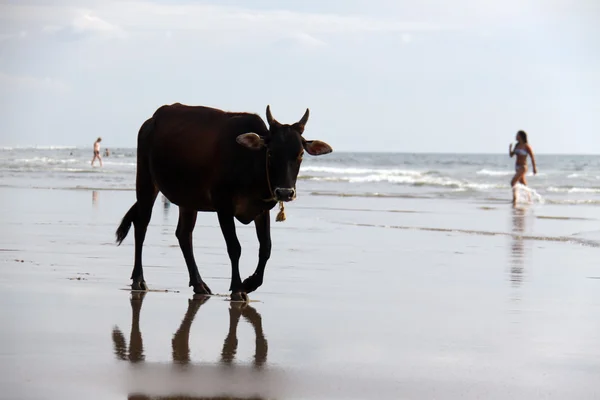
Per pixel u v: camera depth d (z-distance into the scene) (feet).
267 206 33.58
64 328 26.58
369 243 54.49
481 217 78.38
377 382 21.43
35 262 41.34
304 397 20.08
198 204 34.99
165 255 45.55
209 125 34.96
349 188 132.57
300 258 46.11
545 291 36.29
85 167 191.62
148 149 36.50
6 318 27.86
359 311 30.91
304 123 33.17
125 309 30.17
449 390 20.86
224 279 38.42
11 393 19.75
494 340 26.40
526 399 20.25
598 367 23.31
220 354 23.94
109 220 64.80
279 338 26.13
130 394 19.89
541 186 144.46
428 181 165.27
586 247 53.93
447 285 37.58
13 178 137.08
